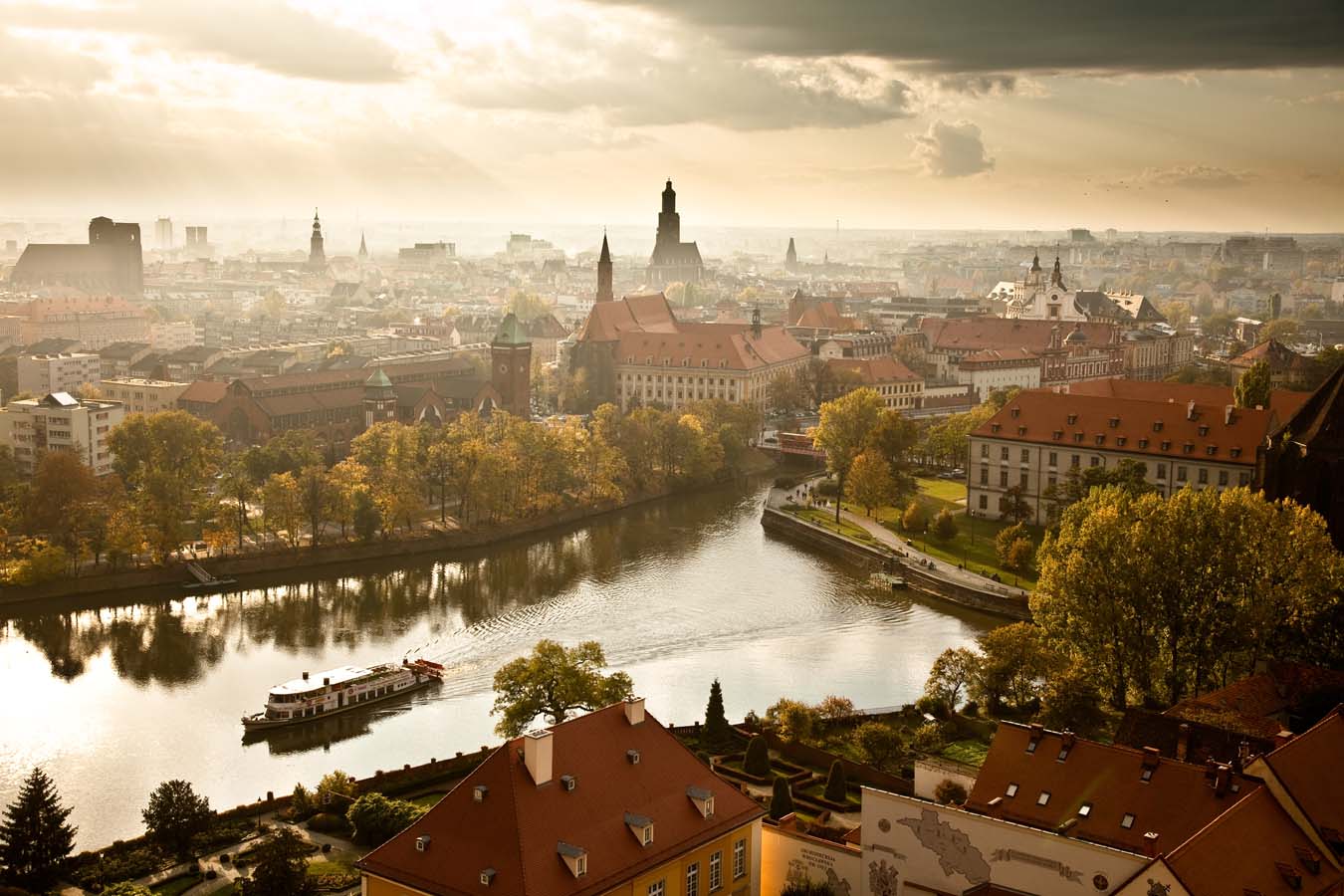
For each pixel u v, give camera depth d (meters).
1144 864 126.56
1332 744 143.62
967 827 138.00
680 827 143.12
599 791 140.62
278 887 164.12
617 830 138.25
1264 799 134.50
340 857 180.50
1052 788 144.25
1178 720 166.88
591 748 144.00
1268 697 187.12
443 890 130.88
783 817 170.62
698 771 150.50
